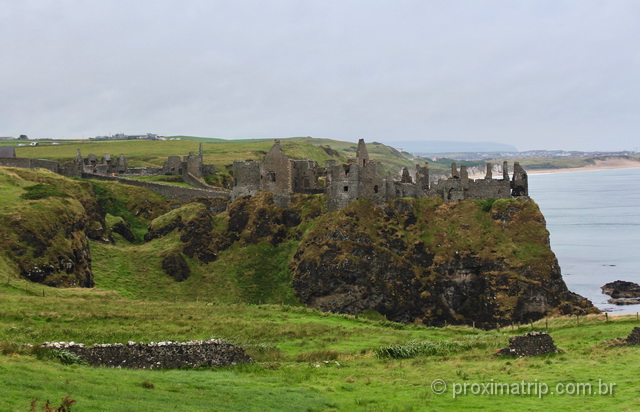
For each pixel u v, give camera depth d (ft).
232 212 604.08
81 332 246.88
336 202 574.97
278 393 178.91
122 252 556.10
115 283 506.07
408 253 549.54
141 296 501.56
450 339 287.69
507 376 206.28
